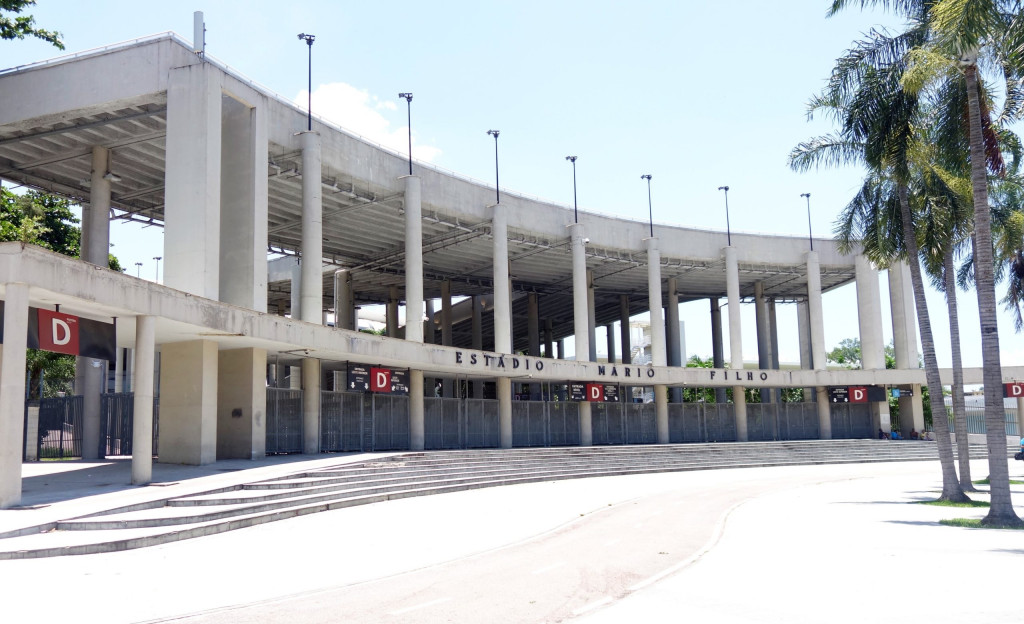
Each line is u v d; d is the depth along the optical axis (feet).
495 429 138.00
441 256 158.61
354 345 98.84
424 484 82.69
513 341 229.04
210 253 82.58
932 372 76.13
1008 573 35.68
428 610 29.94
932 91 68.59
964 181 78.43
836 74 71.77
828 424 174.81
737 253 170.81
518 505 71.00
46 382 169.78
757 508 68.39
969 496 80.59
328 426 108.17
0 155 100.73
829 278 194.29
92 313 64.80
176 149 84.02
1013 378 171.01
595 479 105.50
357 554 43.88
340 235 142.41
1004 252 92.58
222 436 88.74
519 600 31.76
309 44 108.99
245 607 30.40
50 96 90.22
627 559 42.32
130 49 87.86
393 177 121.90
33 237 102.12
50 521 48.65
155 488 63.46
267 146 97.60
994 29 55.77
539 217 146.00
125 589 33.76
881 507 68.95
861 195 84.48
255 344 86.38
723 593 31.96
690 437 170.91
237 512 56.70
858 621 26.58
